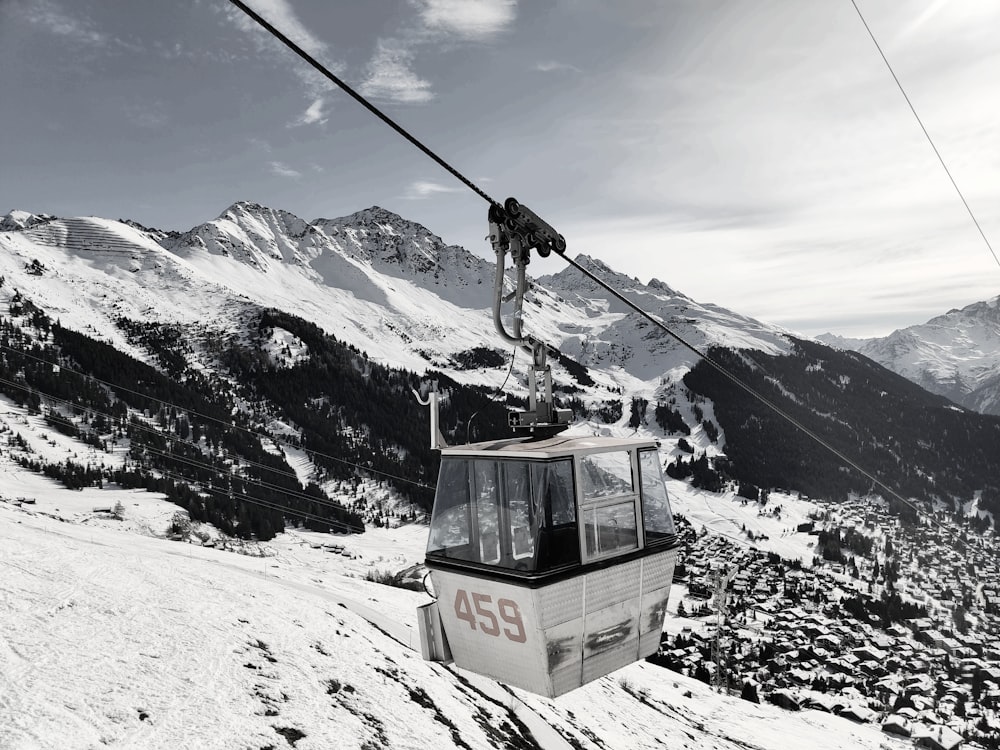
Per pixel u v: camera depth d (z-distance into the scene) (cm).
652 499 798
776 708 4619
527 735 1528
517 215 704
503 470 709
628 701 2420
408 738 1145
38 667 979
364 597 2755
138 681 1019
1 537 1784
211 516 15688
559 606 685
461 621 744
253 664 1223
